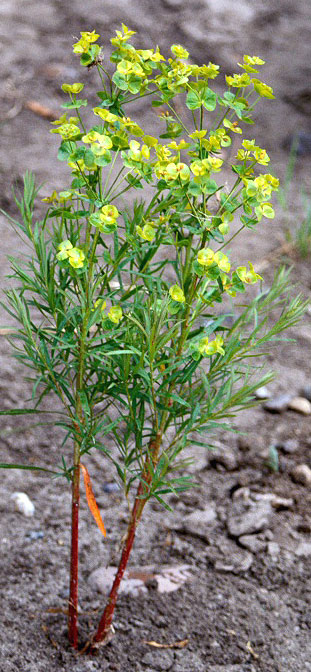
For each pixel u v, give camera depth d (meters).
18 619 2.27
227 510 2.75
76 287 1.77
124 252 1.68
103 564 2.49
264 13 6.52
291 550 2.60
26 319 1.75
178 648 2.23
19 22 5.91
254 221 1.61
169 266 3.90
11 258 1.79
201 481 2.87
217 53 5.86
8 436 3.00
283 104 5.52
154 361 1.81
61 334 1.82
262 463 2.97
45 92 5.27
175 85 1.61
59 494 2.77
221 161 1.55
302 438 3.09
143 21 6.05
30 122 5.02
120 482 2.83
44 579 2.43
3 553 2.51
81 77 5.39
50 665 2.13
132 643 2.22
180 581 2.45
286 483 2.89
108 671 2.13
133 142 1.53
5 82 5.31
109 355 1.74
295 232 4.34
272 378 1.87
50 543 2.56
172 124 1.68
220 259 1.55
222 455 2.97
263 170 4.86
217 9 6.40
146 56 1.62
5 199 4.22
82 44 1.59
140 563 2.51
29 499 2.73
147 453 1.92
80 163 1.54
